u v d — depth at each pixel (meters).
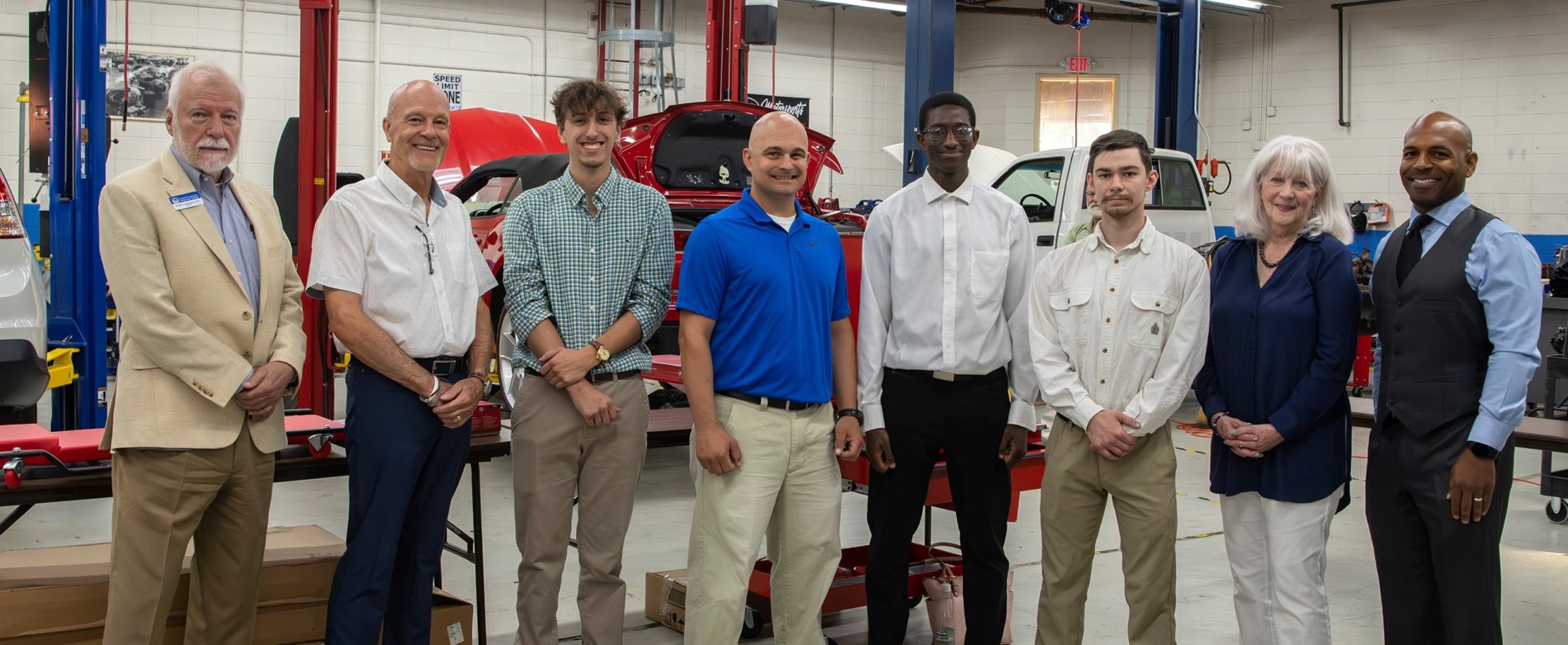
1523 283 2.38
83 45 5.63
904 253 2.84
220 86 2.41
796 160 2.64
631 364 2.85
